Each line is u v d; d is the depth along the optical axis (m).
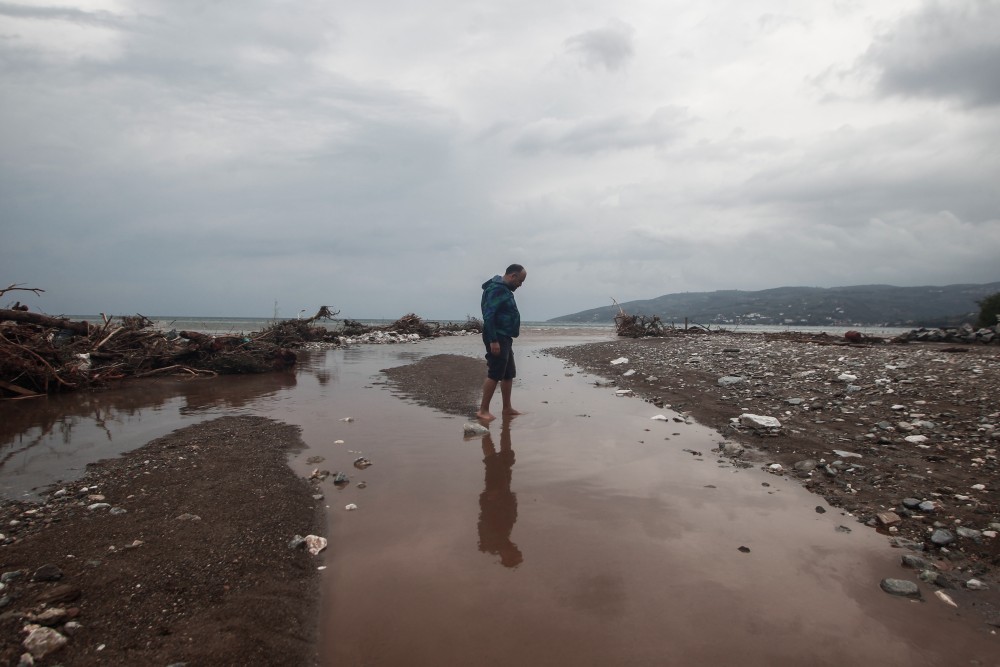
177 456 4.72
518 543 3.11
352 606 2.46
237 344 12.90
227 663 2.01
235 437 5.48
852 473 4.28
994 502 3.58
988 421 5.35
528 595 2.56
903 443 4.99
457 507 3.65
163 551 2.88
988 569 2.82
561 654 2.12
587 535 3.22
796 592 2.61
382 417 6.64
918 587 2.64
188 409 7.20
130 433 5.66
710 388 8.45
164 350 11.96
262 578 2.66
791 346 13.49
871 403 6.50
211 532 3.15
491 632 2.27
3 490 3.82
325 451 5.05
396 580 2.69
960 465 4.33
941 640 2.25
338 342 23.06
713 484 4.12
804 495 3.90
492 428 6.00
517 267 6.86
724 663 2.08
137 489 3.86
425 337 30.09
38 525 3.19
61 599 2.35
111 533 3.09
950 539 3.10
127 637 2.12
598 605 2.47
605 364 12.92
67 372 9.00
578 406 7.40
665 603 2.50
